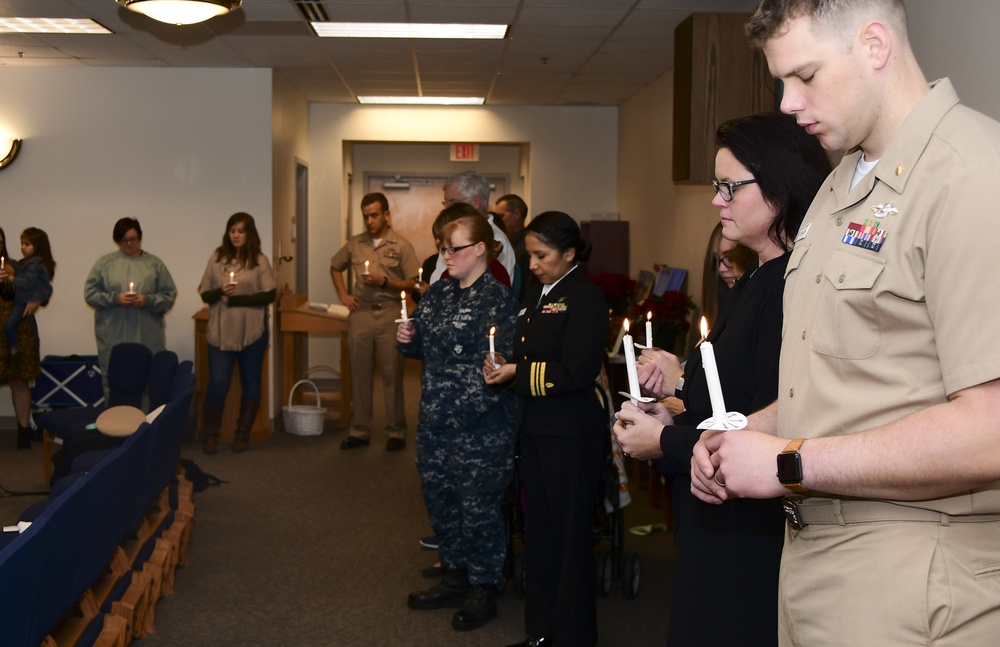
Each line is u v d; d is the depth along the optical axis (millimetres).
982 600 1166
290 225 8500
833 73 1201
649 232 8367
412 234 11297
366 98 9359
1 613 1869
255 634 3553
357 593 3996
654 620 3711
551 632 3182
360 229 11258
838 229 1308
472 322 3426
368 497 5543
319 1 5344
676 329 5961
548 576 3172
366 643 3477
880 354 1211
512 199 6242
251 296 6598
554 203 9953
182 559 4297
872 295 1204
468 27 6031
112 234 7531
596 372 3021
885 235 1200
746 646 1766
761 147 1772
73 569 2459
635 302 7777
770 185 1765
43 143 7594
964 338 1080
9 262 6723
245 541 4695
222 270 6668
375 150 11164
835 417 1255
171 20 4430
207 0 4211
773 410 1647
